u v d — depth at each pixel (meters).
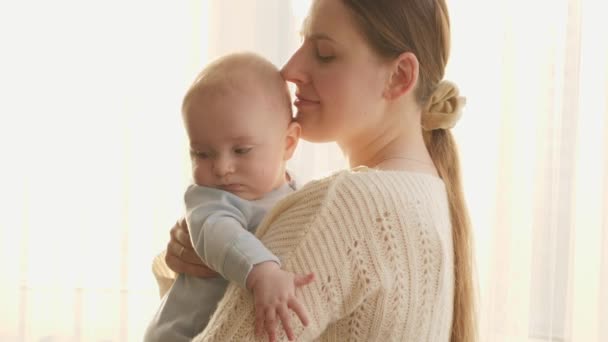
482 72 2.47
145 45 2.65
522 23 2.46
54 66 2.70
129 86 2.66
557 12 2.45
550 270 2.50
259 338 1.00
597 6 2.43
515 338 2.50
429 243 1.07
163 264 1.38
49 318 2.74
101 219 2.71
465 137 2.49
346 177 1.05
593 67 2.45
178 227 1.23
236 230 1.07
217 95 1.17
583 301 2.50
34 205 2.74
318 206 1.03
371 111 1.17
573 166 2.48
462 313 1.22
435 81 1.21
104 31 2.67
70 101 2.70
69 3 2.68
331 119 1.19
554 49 2.45
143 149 2.67
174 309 1.20
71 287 2.74
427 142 1.26
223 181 1.18
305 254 1.01
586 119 2.46
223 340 1.02
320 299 1.00
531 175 2.49
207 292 1.17
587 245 2.49
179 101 2.64
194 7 2.60
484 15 2.47
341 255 1.01
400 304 1.03
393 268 1.03
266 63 1.23
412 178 1.11
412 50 1.16
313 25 1.19
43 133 2.72
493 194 2.49
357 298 1.02
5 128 2.72
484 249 2.51
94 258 2.72
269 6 2.57
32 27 2.70
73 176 2.71
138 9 2.65
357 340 1.03
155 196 2.67
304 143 2.51
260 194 1.21
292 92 2.38
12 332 2.73
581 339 2.50
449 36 1.23
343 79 1.16
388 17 1.14
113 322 2.72
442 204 1.16
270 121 1.18
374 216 1.03
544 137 2.47
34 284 2.75
